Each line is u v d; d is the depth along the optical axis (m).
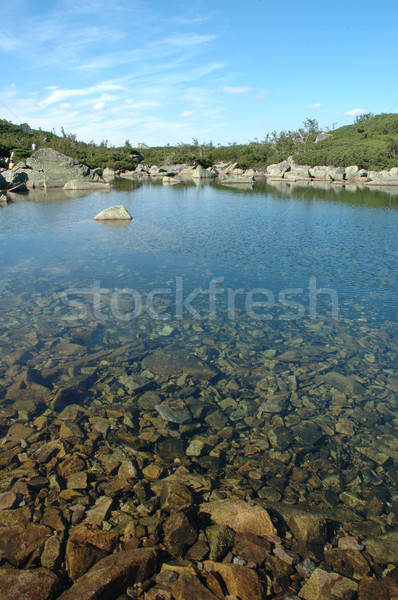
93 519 3.86
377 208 29.48
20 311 9.45
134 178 68.94
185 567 3.35
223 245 16.75
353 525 4.04
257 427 5.70
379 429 5.72
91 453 4.95
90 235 18.42
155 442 5.26
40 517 3.87
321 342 8.43
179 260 14.29
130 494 4.28
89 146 106.94
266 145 116.81
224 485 4.55
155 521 3.86
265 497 4.39
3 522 3.78
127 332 8.57
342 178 62.84
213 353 7.83
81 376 6.76
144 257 14.60
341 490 4.56
